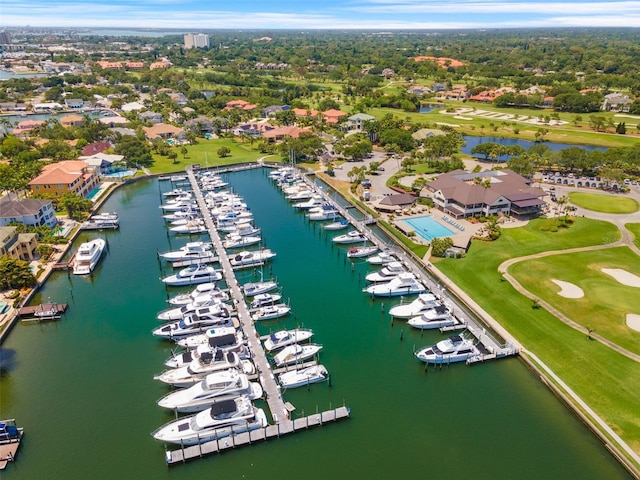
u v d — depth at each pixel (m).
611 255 99.38
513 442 57.12
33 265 98.44
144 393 65.31
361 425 59.91
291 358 70.50
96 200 137.75
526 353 70.94
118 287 92.94
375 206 129.75
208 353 67.62
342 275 98.19
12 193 133.12
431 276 94.62
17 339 76.88
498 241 107.00
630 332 73.56
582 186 147.00
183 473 53.84
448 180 132.75
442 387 66.31
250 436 57.06
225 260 102.69
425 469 53.91
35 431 58.81
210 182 153.38
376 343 76.31
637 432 56.31
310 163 177.75
